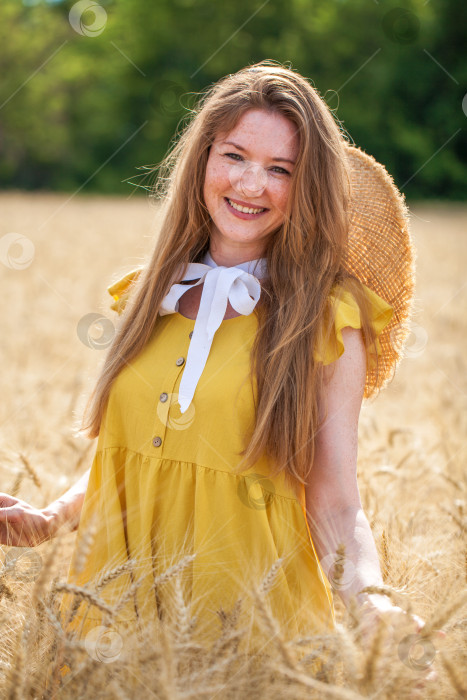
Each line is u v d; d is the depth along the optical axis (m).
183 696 1.82
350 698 1.72
